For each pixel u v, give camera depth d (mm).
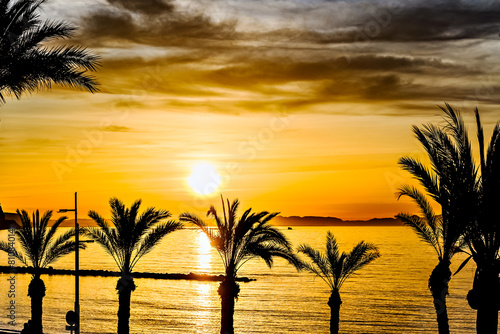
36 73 13398
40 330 38281
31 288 38562
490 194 17641
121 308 32250
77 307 32750
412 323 73375
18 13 13195
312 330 67250
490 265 18266
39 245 38938
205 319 72875
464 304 85562
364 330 68125
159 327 66438
